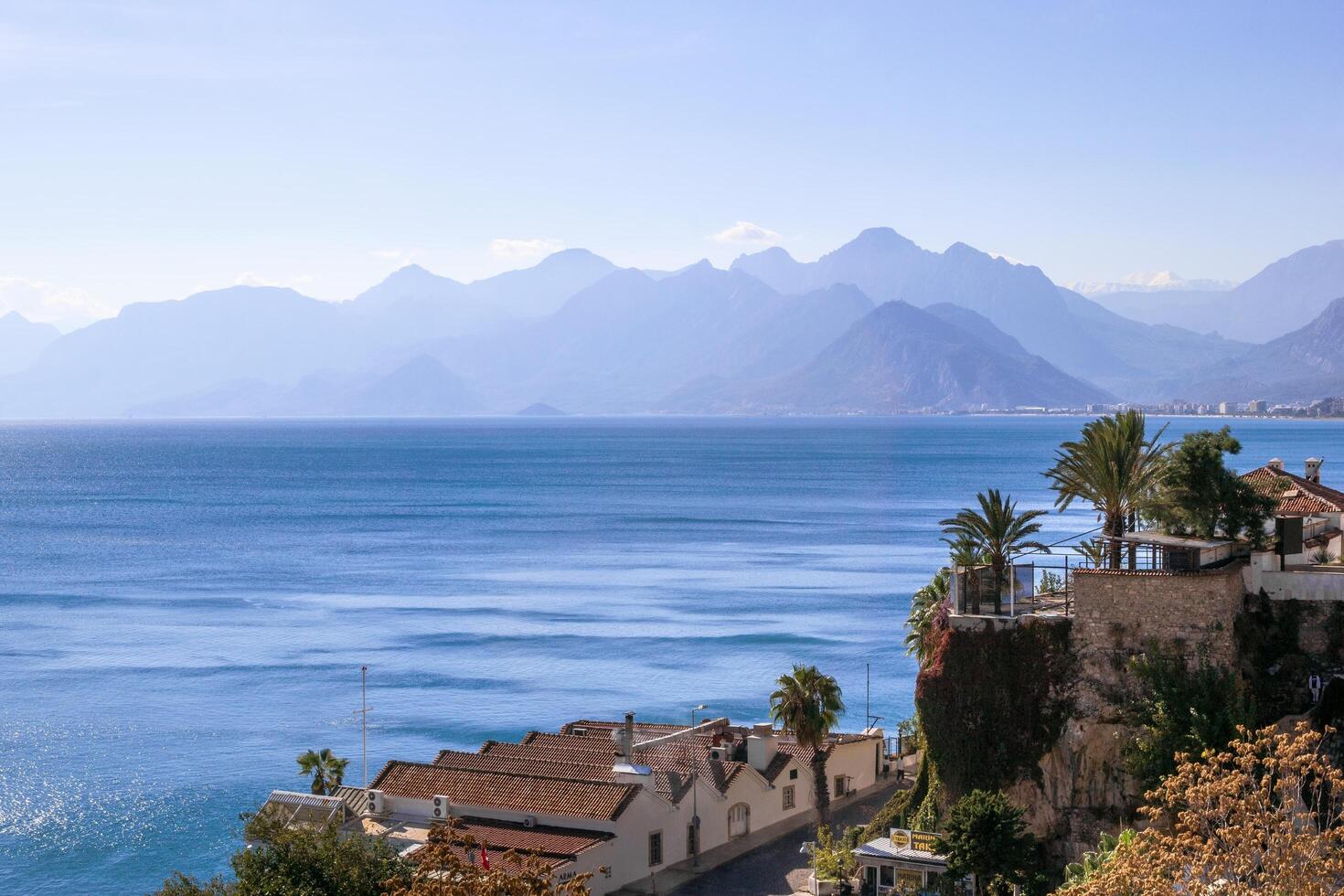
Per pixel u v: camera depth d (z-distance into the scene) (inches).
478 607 6604.3
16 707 4493.1
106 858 3011.8
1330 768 1401.3
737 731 3240.7
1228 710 2005.4
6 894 2795.3
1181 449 2262.6
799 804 3046.3
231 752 3917.3
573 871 2317.9
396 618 6294.3
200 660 5290.4
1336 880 1333.7
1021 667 2199.8
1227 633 2078.0
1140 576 2132.1
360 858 1870.1
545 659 5255.9
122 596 7062.0
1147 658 2111.2
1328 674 2098.9
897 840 2229.3
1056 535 7470.5
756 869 2605.8
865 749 3280.0
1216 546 2158.0
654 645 5502.0
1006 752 2190.0
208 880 2849.4
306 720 4298.7
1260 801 1315.2
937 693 2257.6
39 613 6481.3
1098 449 2325.3
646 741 3048.7
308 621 6235.2
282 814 2329.0
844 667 5007.4
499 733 4133.9
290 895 1764.3
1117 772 2090.3
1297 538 2213.3
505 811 2536.9
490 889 1284.4
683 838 2664.9
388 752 3909.9
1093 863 1895.9
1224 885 1283.2
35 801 3425.2
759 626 5910.4
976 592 2294.5
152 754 3882.9
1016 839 2036.2
